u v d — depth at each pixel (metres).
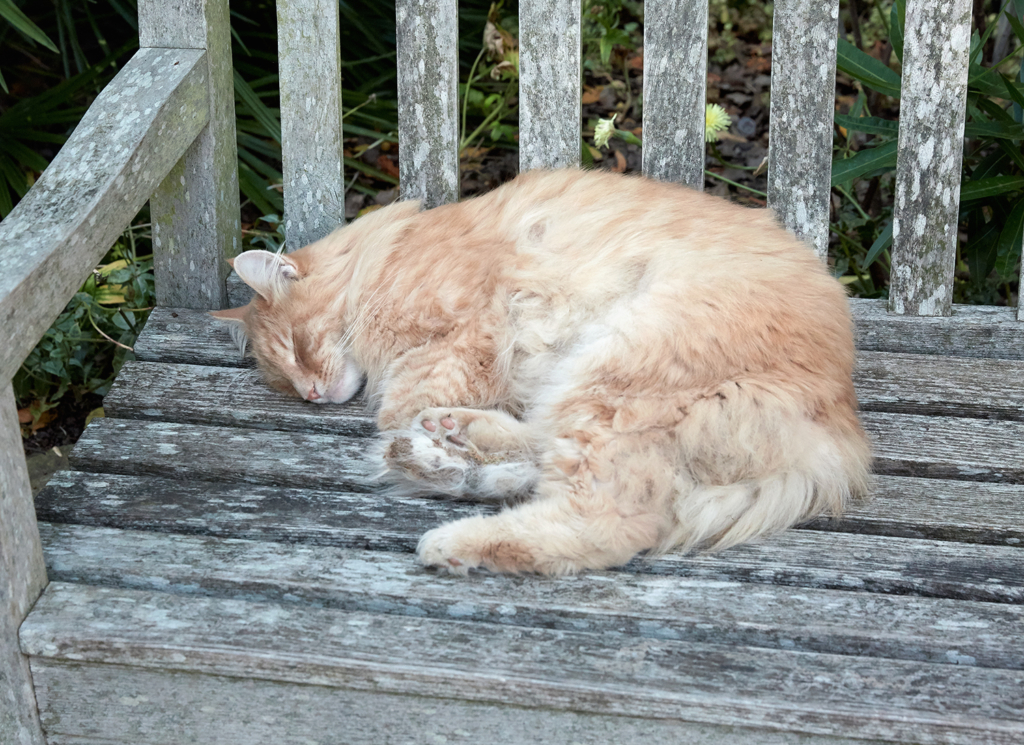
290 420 2.95
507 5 3.63
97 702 2.74
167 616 2.74
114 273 3.24
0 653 2.73
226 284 3.07
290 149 3.04
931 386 2.94
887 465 2.87
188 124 2.98
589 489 2.79
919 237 2.97
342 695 2.72
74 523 2.82
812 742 2.68
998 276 3.23
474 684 2.70
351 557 2.79
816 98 2.96
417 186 3.04
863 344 3.01
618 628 2.73
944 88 2.93
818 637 2.72
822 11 2.94
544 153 3.02
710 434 2.80
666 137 3.00
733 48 3.81
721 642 2.73
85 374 3.25
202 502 2.84
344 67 3.54
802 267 2.88
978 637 2.71
